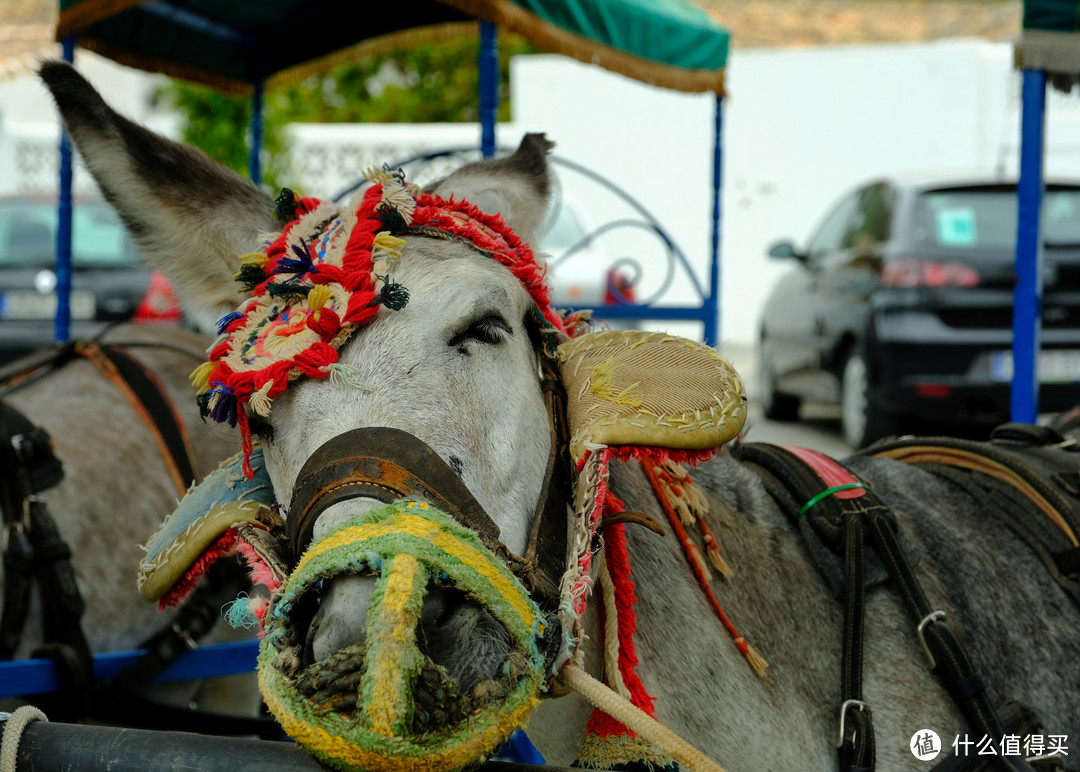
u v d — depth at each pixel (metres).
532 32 3.79
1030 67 3.21
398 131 13.02
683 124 13.27
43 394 3.12
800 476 2.15
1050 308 6.71
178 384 3.24
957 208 7.07
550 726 1.79
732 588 1.94
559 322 1.79
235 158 10.50
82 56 15.56
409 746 1.21
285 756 1.42
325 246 1.61
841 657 1.95
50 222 7.76
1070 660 2.15
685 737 1.78
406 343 1.48
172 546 1.69
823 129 13.32
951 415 6.75
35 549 2.63
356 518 1.31
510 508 1.49
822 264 8.16
